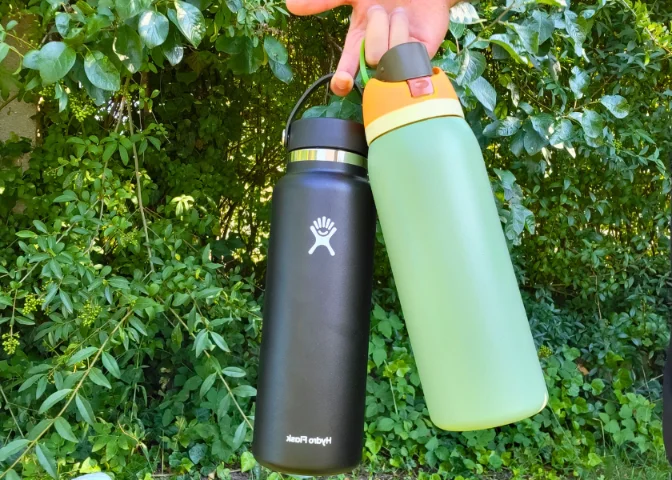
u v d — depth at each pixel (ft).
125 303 5.56
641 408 8.61
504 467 8.55
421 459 8.36
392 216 2.34
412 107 2.34
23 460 5.08
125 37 3.97
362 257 2.54
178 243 6.50
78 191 6.12
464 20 3.96
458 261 2.26
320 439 2.45
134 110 9.25
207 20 5.02
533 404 2.27
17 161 8.42
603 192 10.37
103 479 4.25
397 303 9.25
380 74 2.44
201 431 7.57
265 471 7.35
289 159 2.64
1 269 5.44
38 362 7.38
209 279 6.23
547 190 9.81
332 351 2.47
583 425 9.16
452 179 2.28
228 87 10.96
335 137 2.54
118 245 6.43
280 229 2.54
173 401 7.91
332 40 8.84
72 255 5.44
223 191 10.77
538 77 6.19
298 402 2.46
